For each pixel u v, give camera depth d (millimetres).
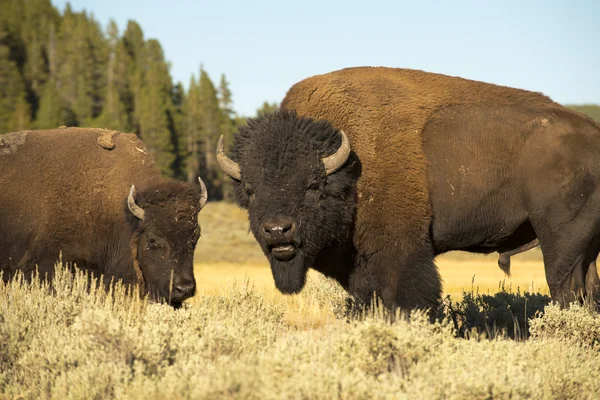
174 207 27875
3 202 30453
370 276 23359
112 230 30281
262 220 20875
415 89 23953
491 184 23141
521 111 23516
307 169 21297
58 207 30359
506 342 20062
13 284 25359
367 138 22922
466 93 24000
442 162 23156
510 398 15586
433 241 23656
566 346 20953
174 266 27500
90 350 17812
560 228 22453
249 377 15375
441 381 15906
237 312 25188
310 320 30547
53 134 32188
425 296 22641
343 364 17312
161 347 18203
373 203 22719
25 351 18891
